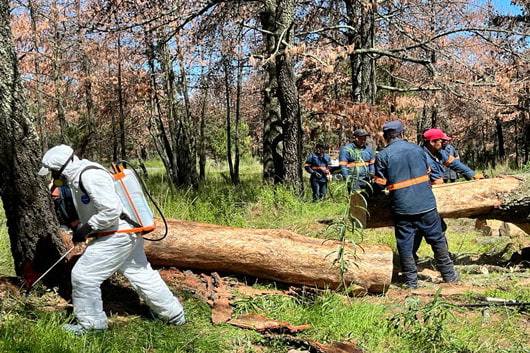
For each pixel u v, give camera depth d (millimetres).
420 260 7664
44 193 5191
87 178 4074
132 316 4695
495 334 4668
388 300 5527
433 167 7535
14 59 5012
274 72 14898
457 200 6707
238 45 16078
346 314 4922
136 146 25609
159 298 4473
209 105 27391
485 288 6039
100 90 18641
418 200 6105
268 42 14117
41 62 18484
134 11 12812
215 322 4727
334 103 14367
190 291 5426
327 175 14023
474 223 10617
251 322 4734
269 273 5738
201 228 5898
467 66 14398
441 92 17312
